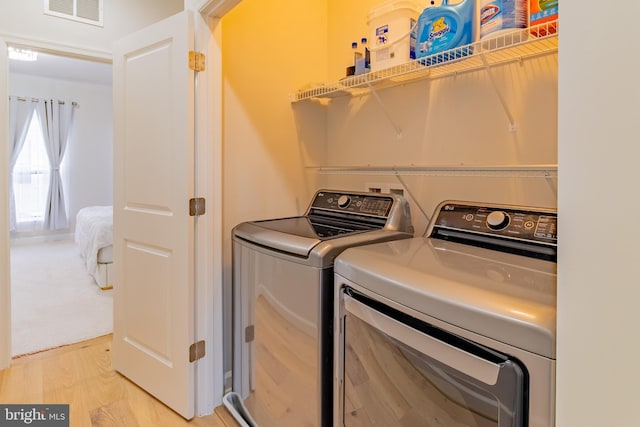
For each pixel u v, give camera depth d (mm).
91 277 4113
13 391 2008
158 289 1926
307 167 2340
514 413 743
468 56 1394
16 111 5668
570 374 537
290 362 1457
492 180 1600
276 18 2176
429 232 1531
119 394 2006
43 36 2268
